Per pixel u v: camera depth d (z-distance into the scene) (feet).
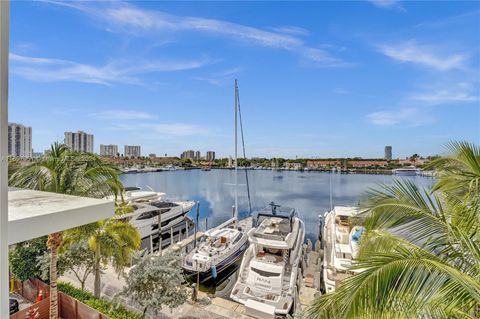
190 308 28.12
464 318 7.98
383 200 12.71
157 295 23.30
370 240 13.07
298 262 35.01
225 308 28.30
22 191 19.62
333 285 28.50
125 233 28.09
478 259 9.50
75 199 16.94
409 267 8.11
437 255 10.78
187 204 67.00
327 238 42.11
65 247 25.76
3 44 6.61
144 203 57.88
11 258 28.45
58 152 22.85
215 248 39.83
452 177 12.94
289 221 40.37
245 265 33.42
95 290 27.02
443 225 11.30
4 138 6.66
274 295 28.84
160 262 25.11
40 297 25.64
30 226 12.57
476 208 11.04
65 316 23.95
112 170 24.95
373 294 7.80
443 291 7.56
